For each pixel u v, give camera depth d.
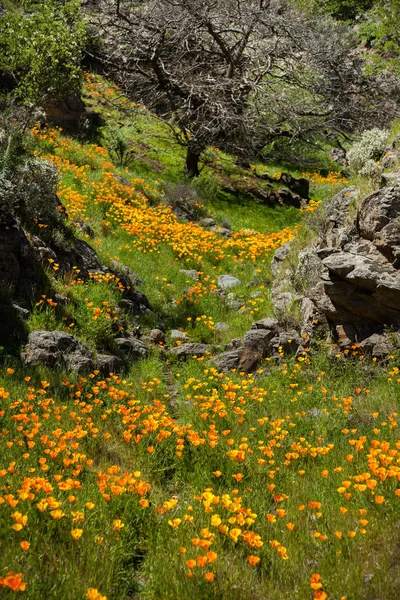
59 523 3.76
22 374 6.91
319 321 9.32
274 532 3.95
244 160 30.88
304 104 31.53
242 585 3.27
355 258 8.79
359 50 40.44
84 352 8.16
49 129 22.06
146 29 27.75
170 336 10.89
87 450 5.41
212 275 14.60
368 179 11.84
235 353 9.45
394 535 3.69
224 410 6.61
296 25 30.31
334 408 6.68
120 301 10.84
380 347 8.25
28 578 3.16
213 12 28.31
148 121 30.62
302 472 4.54
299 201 26.44
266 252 16.41
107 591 3.29
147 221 16.28
